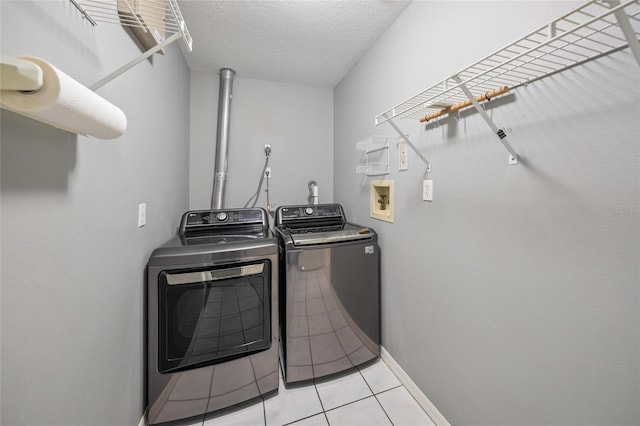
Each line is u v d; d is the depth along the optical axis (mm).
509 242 866
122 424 954
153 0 928
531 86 779
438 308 1209
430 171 1238
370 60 1786
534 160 777
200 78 2156
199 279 1183
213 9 1411
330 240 1505
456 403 1117
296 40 1707
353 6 1383
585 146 658
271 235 1612
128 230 996
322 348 1511
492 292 936
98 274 799
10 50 491
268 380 1388
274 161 2381
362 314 1604
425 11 1230
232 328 1290
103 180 826
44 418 586
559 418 741
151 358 1144
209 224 1722
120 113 654
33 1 545
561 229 718
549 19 718
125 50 956
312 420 1258
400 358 1517
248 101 2285
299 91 2436
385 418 1266
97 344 794
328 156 2557
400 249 1490
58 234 630
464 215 1047
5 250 499
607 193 622
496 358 929
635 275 583
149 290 1129
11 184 511
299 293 1447
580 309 685
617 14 472
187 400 1216
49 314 603
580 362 689
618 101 597
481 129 958
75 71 674
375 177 1754
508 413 890
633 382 596
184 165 1938
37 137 571
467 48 992
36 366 568
